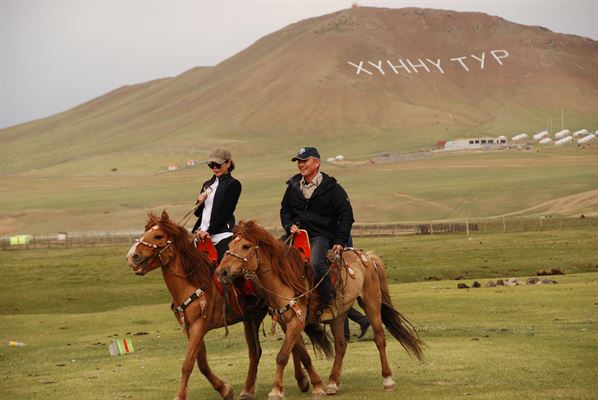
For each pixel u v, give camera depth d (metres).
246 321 13.57
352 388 13.68
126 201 195.62
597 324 20.80
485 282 37.59
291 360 17.31
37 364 19.50
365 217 145.00
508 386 13.05
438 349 17.39
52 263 62.59
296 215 13.88
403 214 146.00
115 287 45.59
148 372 16.52
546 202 145.38
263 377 15.31
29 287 47.62
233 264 12.55
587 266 48.00
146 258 12.80
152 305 38.38
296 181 13.89
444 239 74.50
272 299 12.82
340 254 13.38
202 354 13.13
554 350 16.48
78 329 27.69
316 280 13.19
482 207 146.75
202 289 12.90
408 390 13.14
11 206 199.88
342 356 13.60
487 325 21.66
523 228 82.69
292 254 13.09
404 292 32.19
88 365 18.42
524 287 31.56
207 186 14.07
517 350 16.69
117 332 26.20
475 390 12.86
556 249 58.47
